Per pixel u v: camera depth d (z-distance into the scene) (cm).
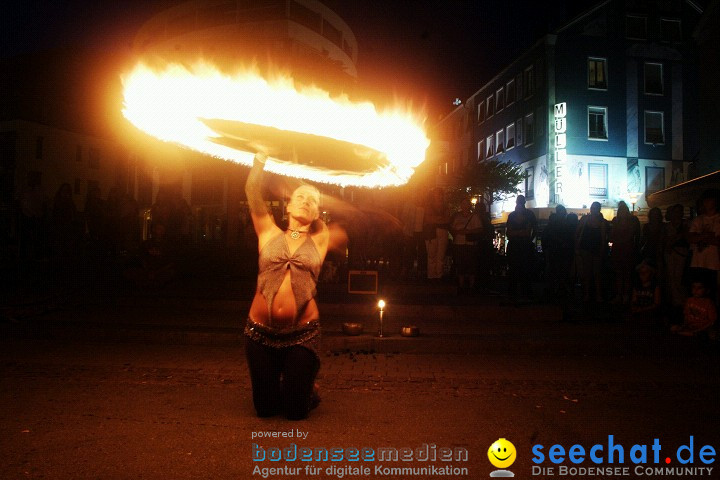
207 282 1159
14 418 446
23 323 859
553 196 3531
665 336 786
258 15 2311
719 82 2030
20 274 1252
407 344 752
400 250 1224
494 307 942
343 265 1236
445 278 1256
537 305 962
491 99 4591
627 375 629
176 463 356
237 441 399
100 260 1363
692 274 835
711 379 612
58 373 607
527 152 3916
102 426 428
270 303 431
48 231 1354
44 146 3953
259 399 447
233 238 1440
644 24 3684
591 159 3556
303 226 453
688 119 3669
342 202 535
